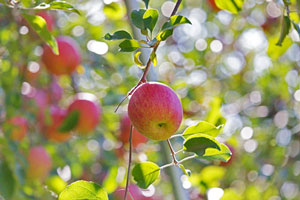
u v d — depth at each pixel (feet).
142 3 14.01
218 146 5.99
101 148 13.05
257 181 16.47
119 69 12.79
